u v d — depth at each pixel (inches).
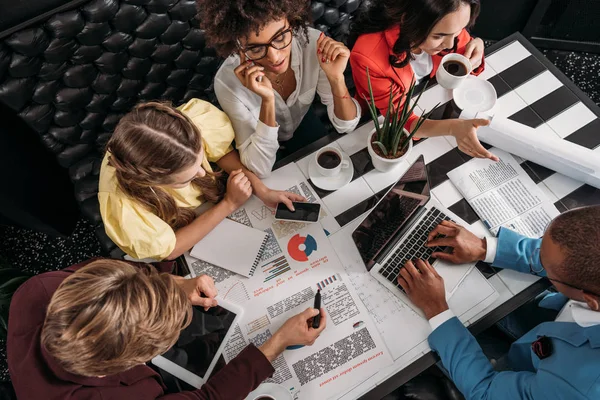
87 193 61.3
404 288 44.7
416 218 48.4
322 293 45.4
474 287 45.1
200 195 52.9
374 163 50.2
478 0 47.9
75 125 57.2
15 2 42.3
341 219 48.9
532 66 56.2
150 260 48.6
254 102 55.7
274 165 52.8
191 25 55.7
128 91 58.3
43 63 47.9
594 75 91.7
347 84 70.1
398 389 49.1
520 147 49.6
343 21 68.6
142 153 39.5
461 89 54.9
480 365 41.2
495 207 48.6
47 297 37.5
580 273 34.2
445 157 51.7
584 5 81.6
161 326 32.9
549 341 39.1
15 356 34.9
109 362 31.1
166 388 41.6
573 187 49.6
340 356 42.7
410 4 46.6
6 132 53.6
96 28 48.2
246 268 46.8
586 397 33.8
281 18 43.6
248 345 41.9
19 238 80.4
